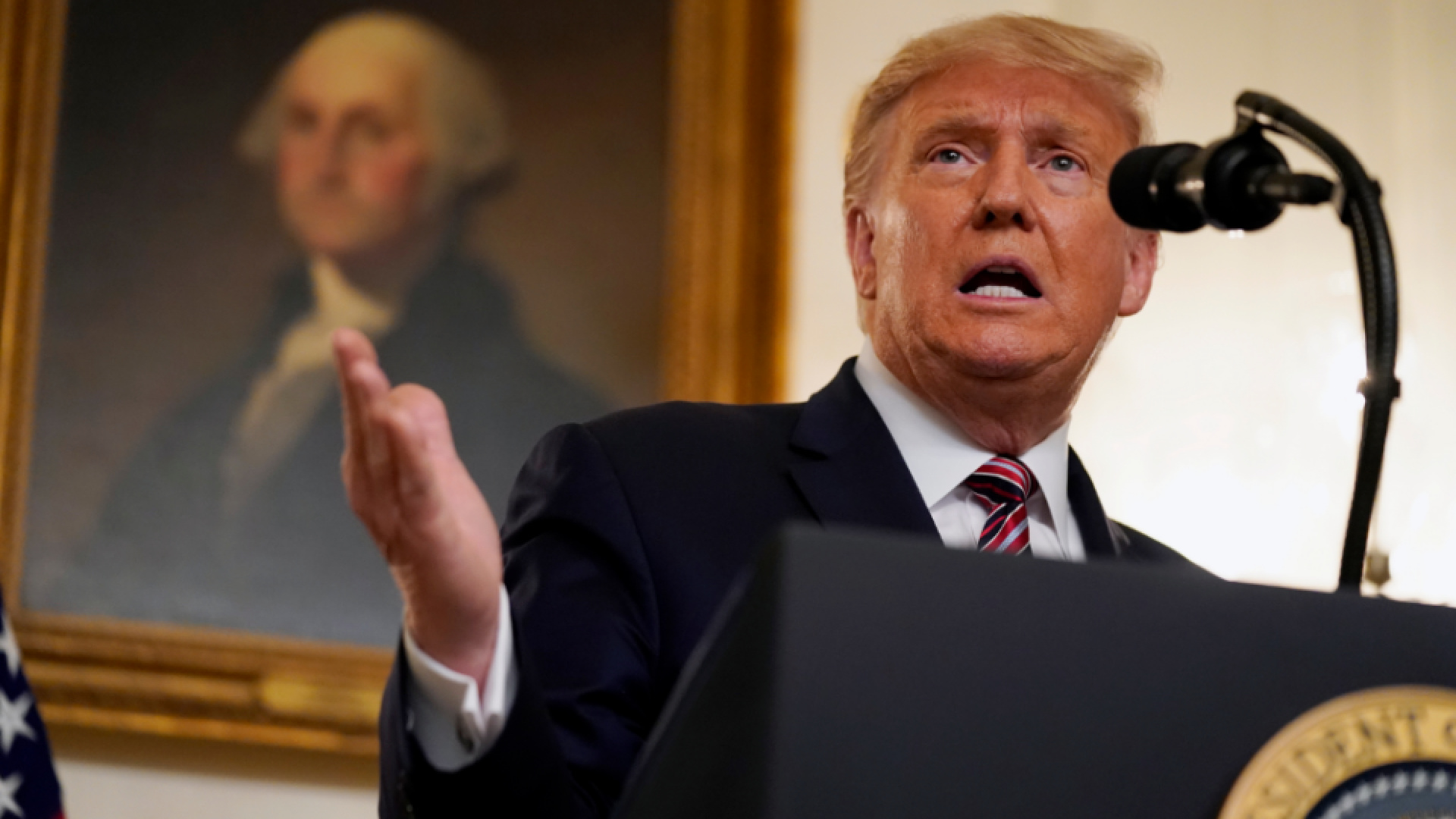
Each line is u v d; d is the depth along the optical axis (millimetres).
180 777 5066
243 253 5543
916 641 1021
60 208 5492
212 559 5293
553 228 5656
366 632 5281
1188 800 1053
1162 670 1070
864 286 2805
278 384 5453
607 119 5734
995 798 1014
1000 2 6039
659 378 5562
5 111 5477
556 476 2236
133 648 5105
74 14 5613
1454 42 6176
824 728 989
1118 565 1082
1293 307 5891
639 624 2088
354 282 5562
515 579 2135
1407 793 1074
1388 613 1128
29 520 5258
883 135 2756
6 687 2805
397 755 1396
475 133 5707
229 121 5629
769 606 1002
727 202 5645
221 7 5699
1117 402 5770
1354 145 6113
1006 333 2432
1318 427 5785
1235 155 1671
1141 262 2885
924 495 2488
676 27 5793
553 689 1943
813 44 5879
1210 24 6176
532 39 5785
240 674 5125
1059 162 2572
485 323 5570
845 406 2492
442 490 1284
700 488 2264
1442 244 6008
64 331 5406
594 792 1828
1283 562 5676
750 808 972
